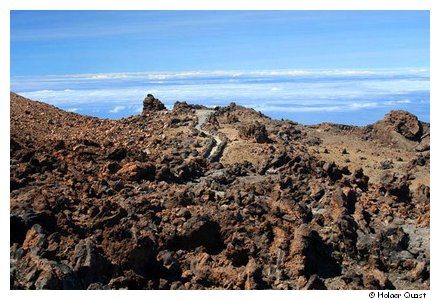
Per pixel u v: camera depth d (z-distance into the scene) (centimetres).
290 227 3359
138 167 4141
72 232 2852
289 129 7056
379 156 6594
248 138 6131
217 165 5150
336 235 3481
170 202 3547
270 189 4284
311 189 4425
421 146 7106
